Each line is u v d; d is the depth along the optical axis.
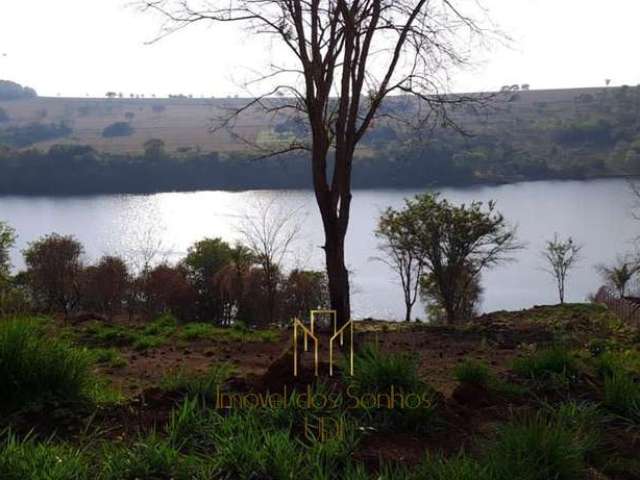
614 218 58.12
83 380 5.61
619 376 5.92
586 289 46.16
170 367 8.46
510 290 46.88
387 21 10.84
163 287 22.36
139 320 18.28
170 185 63.06
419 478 4.25
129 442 4.71
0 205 59.75
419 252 23.66
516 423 4.89
